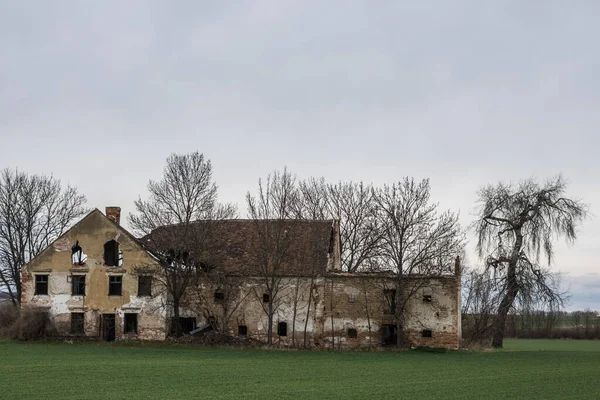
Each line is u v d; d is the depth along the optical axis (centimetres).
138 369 3872
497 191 6031
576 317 10750
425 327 5534
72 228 5878
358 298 5653
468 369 4138
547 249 5841
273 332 5753
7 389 3086
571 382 3559
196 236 5759
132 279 5778
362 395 3016
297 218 6319
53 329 5734
